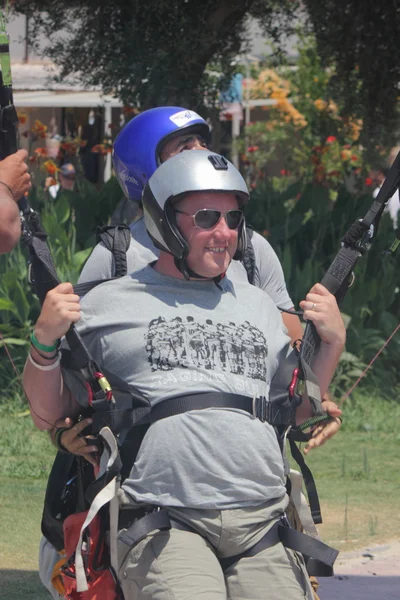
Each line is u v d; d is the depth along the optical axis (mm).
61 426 6914
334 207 24516
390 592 10883
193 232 6582
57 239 21188
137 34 22094
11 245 6840
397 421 19578
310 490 7180
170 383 6406
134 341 6527
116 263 7758
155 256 7801
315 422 7219
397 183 7508
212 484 6258
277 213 23594
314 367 7160
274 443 6504
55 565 7016
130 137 8633
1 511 13555
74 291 6961
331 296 7117
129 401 6445
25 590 10586
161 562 6121
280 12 24859
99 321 6641
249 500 6309
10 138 7113
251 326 6707
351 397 20812
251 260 7957
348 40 24141
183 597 5969
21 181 6996
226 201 6633
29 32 23406
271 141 43344
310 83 41594
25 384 6785
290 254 22000
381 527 13281
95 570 6480
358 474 15938
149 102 22203
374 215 7496
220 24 22578
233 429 6316
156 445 6289
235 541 6266
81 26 22984
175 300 6676
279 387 6930
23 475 15562
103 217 22812
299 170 41688
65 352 6789
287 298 8242
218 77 24500
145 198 6727
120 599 6473
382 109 25219
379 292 22891
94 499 6246
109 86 22688
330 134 35500
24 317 21000
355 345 22000
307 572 6707
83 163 36188
